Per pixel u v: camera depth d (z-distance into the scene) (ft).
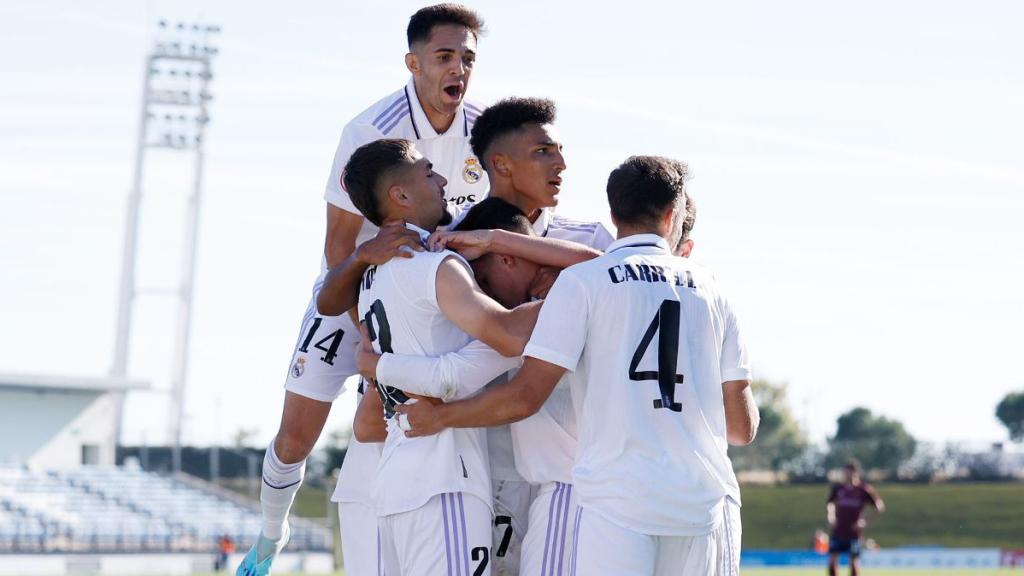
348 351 28.84
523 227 23.63
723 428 22.30
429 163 23.80
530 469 23.34
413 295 22.57
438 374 22.06
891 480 281.74
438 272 22.29
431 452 22.77
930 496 268.00
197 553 160.35
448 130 28.22
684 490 21.21
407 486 22.88
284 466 29.68
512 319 21.88
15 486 177.58
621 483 21.04
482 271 23.53
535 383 21.42
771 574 128.26
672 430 21.38
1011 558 195.83
